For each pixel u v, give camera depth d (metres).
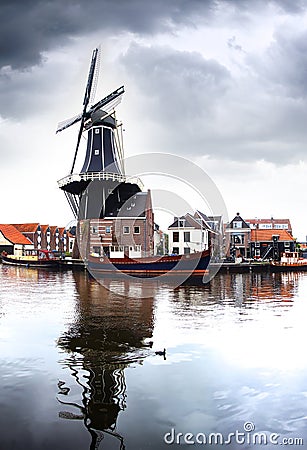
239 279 36.12
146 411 6.79
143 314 15.39
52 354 9.81
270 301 19.41
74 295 22.09
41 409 6.80
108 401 7.15
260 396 7.42
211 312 15.88
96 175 47.75
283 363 9.21
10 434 6.01
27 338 11.41
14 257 65.25
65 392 7.50
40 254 74.44
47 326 13.05
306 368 8.90
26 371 8.59
